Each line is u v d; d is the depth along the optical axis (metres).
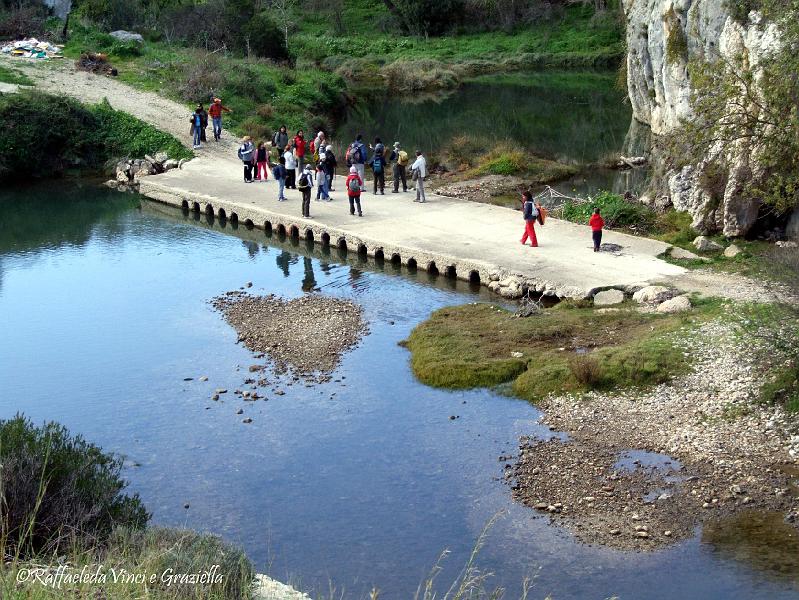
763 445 17.81
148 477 18.00
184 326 25.72
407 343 23.88
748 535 15.32
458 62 75.56
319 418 20.17
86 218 37.03
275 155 42.91
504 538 15.65
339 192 37.12
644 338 22.31
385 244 30.12
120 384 22.25
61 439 14.76
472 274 27.86
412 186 39.03
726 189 28.08
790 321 20.16
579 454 18.09
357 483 17.58
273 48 62.88
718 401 19.38
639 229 30.75
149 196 39.53
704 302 23.89
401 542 15.69
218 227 35.31
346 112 58.56
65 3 61.47
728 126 26.75
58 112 44.06
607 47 78.44
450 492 17.12
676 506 16.22
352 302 26.84
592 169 42.41
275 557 15.35
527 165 41.97
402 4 83.19
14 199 40.22
